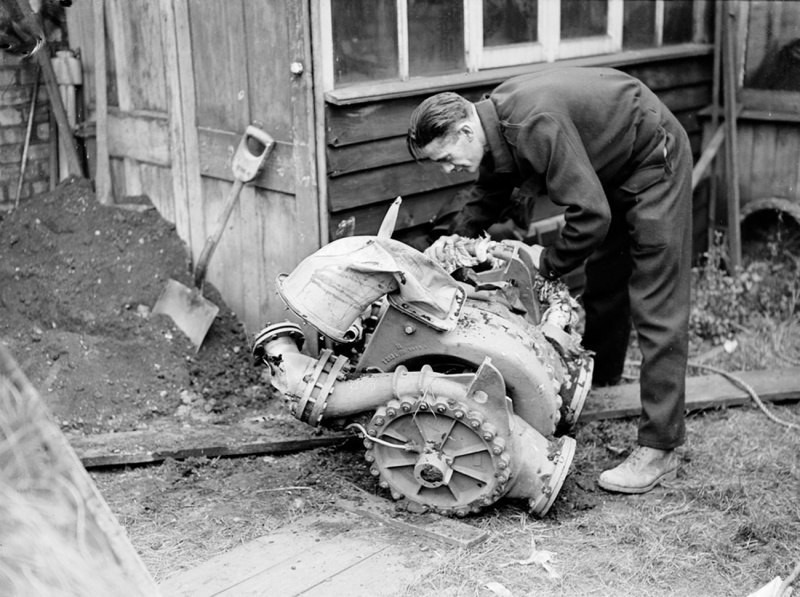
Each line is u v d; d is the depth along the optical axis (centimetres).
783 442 374
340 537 302
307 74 369
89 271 430
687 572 287
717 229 554
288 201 394
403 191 403
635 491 333
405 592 271
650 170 327
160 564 285
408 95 393
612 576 283
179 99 422
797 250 534
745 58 533
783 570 286
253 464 352
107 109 456
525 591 275
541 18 455
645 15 508
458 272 346
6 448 170
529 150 307
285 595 269
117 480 337
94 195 457
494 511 319
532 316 348
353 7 377
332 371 309
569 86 315
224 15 395
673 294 331
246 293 425
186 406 392
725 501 328
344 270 291
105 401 383
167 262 434
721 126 533
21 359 398
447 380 299
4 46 407
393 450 312
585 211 303
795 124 521
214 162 418
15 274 438
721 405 403
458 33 420
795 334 479
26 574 163
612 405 395
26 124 469
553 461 307
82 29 461
